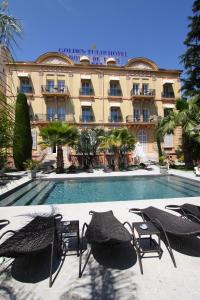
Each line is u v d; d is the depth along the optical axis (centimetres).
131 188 1298
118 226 399
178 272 342
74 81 2966
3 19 352
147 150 3028
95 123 2962
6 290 306
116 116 3062
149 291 299
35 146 2819
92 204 734
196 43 2367
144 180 1570
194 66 2455
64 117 2930
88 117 2992
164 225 408
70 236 432
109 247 417
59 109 2936
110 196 1095
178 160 2686
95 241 332
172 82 3141
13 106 427
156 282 318
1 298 291
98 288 308
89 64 2991
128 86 3081
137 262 371
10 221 584
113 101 3047
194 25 2266
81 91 2977
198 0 2170
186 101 1947
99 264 367
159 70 3127
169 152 3053
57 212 655
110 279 327
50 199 1034
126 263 369
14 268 358
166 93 3192
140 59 3112
